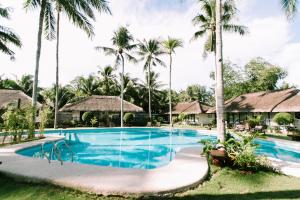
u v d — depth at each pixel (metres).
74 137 19.31
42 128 15.43
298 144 12.25
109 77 43.72
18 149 10.20
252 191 5.36
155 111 48.31
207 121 37.97
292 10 11.82
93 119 30.14
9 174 6.05
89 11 16.30
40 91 41.12
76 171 6.33
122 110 30.45
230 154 7.58
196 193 5.22
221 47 9.41
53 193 5.12
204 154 9.12
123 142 18.38
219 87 9.21
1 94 29.34
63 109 30.70
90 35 17.44
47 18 17.47
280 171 7.09
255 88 36.41
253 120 21.31
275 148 13.91
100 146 16.16
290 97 23.03
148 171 6.55
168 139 20.38
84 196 5.00
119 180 5.60
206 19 26.08
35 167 6.70
